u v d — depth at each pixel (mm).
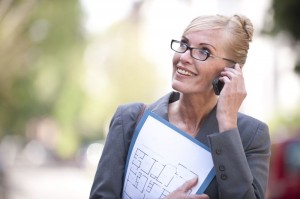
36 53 24156
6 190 18219
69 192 24969
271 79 31750
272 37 12062
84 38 24844
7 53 20656
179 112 2832
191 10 36406
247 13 28906
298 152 9078
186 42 2760
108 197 2730
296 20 11602
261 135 2775
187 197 2627
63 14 23109
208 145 2713
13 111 28422
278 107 29250
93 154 41156
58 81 27453
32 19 21578
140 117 2826
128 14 57281
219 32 2717
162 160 2717
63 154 36594
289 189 8930
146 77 56594
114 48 55625
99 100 52469
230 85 2672
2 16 17797
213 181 2684
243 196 2578
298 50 12188
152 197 2701
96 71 47156
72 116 31391
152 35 58000
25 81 25594
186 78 2730
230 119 2650
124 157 2785
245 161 2613
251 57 32625
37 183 29656
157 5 57344
